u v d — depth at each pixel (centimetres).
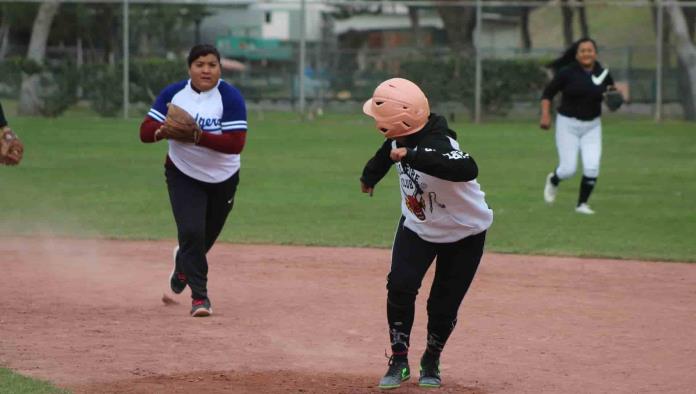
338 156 5678
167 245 3102
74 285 2481
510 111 7906
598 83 3712
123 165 5175
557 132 3841
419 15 8112
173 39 8112
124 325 2050
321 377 1688
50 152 5684
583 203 3803
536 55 8000
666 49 7844
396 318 1625
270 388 1612
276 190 4381
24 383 1597
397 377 1616
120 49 8038
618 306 2309
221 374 1692
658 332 2055
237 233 3331
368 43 8219
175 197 2161
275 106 8181
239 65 8175
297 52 8131
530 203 4053
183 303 2288
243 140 2144
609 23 8950
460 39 8069
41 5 7931
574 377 1711
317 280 2583
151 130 2133
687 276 2692
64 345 1873
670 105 7888
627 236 3303
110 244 3111
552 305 2308
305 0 8019
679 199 4191
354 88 8088
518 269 2761
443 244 1617
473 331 2048
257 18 8250
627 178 4891
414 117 1527
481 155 5781
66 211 3778
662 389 1639
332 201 4084
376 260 2883
